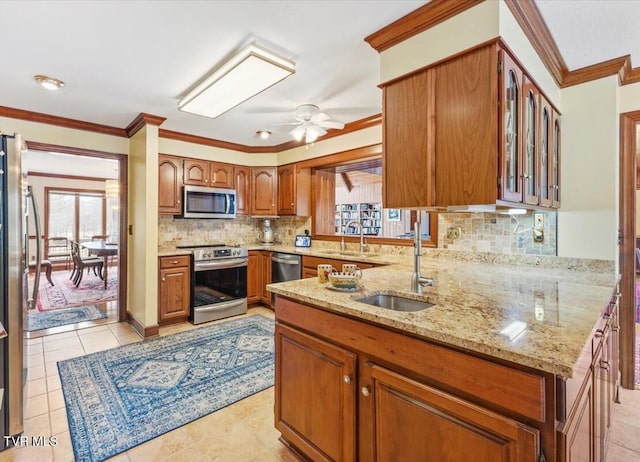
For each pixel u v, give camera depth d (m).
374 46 1.93
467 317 1.23
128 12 1.72
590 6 1.61
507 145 1.52
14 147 1.90
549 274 2.25
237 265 4.23
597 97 2.27
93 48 2.08
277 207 4.81
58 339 3.37
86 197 8.41
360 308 1.35
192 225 4.54
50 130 3.43
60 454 1.74
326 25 1.81
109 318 4.11
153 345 3.19
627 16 1.68
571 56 2.10
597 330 1.29
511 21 1.54
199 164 4.27
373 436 1.29
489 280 2.04
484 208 1.77
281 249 4.35
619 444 1.87
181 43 2.02
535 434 0.88
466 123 1.56
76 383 2.46
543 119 2.04
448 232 3.01
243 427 1.99
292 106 3.09
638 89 2.28
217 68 2.34
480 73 1.51
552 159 2.20
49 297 5.23
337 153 3.94
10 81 2.56
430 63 1.68
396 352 1.20
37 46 2.06
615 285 1.93
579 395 1.03
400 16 1.72
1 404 1.79
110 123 3.65
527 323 1.16
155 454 1.75
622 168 2.36
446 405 1.06
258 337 3.41
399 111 1.83
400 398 1.19
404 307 1.75
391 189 1.85
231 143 4.55
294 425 1.68
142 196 3.51
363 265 3.28
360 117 3.47
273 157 4.83
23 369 1.94
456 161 1.59
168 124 3.69
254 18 1.76
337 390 1.43
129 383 2.47
